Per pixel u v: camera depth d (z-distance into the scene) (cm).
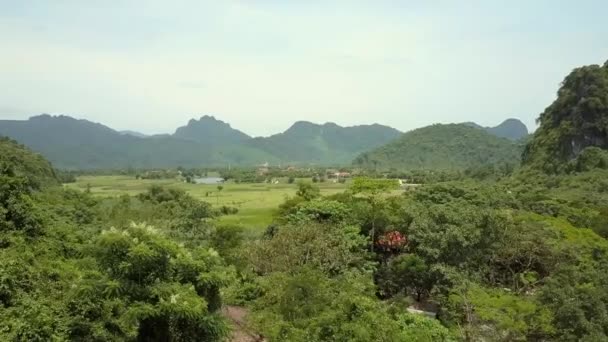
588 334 1698
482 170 10388
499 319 1848
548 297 1864
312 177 14938
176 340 1483
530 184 6975
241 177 15700
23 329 1286
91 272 1494
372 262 2878
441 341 1906
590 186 6103
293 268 2605
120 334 1388
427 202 3394
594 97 8188
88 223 3622
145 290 1423
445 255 2622
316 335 1506
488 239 2678
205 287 1573
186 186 12231
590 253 2728
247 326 2086
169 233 3519
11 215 2170
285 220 3684
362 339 1434
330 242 2858
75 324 1355
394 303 2241
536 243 2686
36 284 1633
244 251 2942
